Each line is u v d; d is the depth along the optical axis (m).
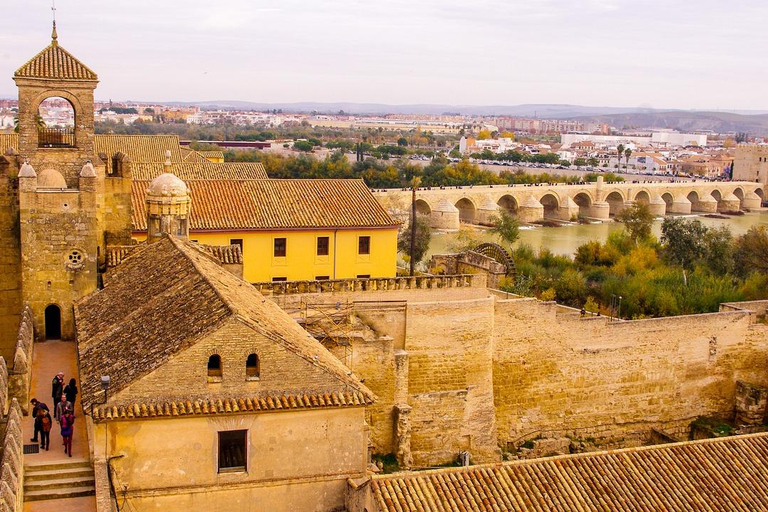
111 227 58.00
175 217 56.22
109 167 66.56
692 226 129.50
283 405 33.84
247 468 34.16
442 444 57.38
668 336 66.81
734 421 69.69
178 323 35.84
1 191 52.94
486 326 58.88
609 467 35.75
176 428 32.88
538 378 62.66
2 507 24.86
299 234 70.38
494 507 32.69
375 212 74.19
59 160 54.88
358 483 34.94
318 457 35.03
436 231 170.62
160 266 46.03
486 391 59.41
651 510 33.72
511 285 83.00
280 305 56.00
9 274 53.72
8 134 93.06
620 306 91.00
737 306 72.19
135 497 32.72
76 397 42.28
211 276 41.00
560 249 155.38
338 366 36.72
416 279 61.03
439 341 57.53
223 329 33.22
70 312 52.53
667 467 36.28
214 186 72.50
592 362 64.38
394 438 54.75
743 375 70.44
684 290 95.12
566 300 98.12
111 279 49.03
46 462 34.69
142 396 32.44
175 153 113.62
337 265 72.19
